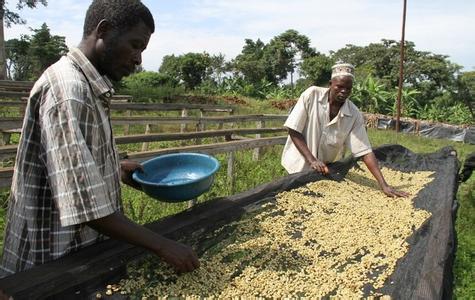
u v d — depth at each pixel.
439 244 2.46
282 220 2.91
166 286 1.95
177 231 2.37
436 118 25.41
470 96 32.75
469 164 6.06
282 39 44.62
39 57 29.17
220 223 2.67
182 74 34.81
